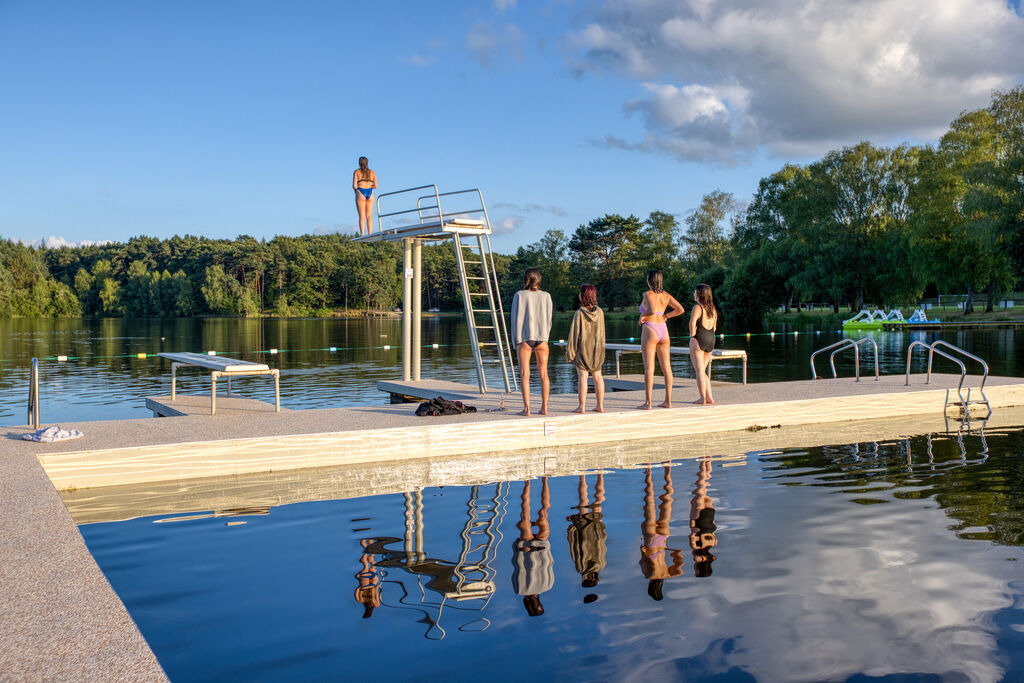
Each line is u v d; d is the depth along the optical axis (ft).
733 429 29.78
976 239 142.41
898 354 76.18
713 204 287.48
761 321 194.39
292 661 9.42
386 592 11.96
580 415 27.25
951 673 9.09
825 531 15.26
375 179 44.11
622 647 9.82
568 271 307.37
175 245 467.93
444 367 68.39
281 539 15.21
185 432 23.94
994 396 35.58
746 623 10.61
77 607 9.96
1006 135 139.95
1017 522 15.75
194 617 10.93
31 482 17.40
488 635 10.21
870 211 178.81
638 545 14.49
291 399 44.65
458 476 21.95
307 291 411.95
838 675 9.02
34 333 153.07
